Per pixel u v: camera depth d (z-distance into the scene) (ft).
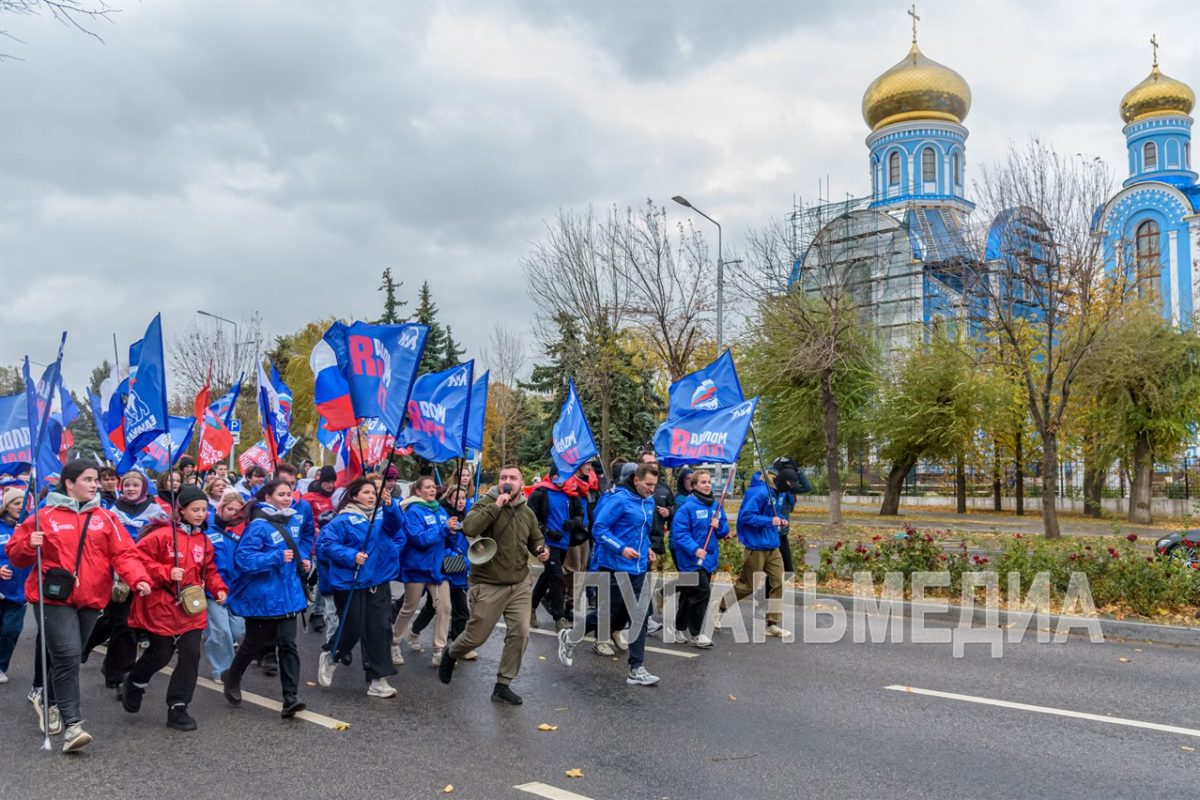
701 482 30.91
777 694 24.52
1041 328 85.05
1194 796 17.07
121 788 17.79
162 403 24.23
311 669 28.14
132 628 22.12
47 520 20.10
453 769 18.70
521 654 23.98
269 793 17.46
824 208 126.72
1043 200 66.74
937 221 159.84
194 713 23.11
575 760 19.21
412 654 30.19
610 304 93.76
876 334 117.39
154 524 22.06
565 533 33.73
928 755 19.39
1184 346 91.76
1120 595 34.19
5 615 26.17
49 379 23.25
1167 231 149.38
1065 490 123.85
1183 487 106.42
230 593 23.15
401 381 26.09
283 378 146.61
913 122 168.66
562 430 33.30
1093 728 21.29
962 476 121.70
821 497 139.74
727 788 17.49
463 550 29.99
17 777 18.44
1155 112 155.94
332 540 24.72
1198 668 27.35
